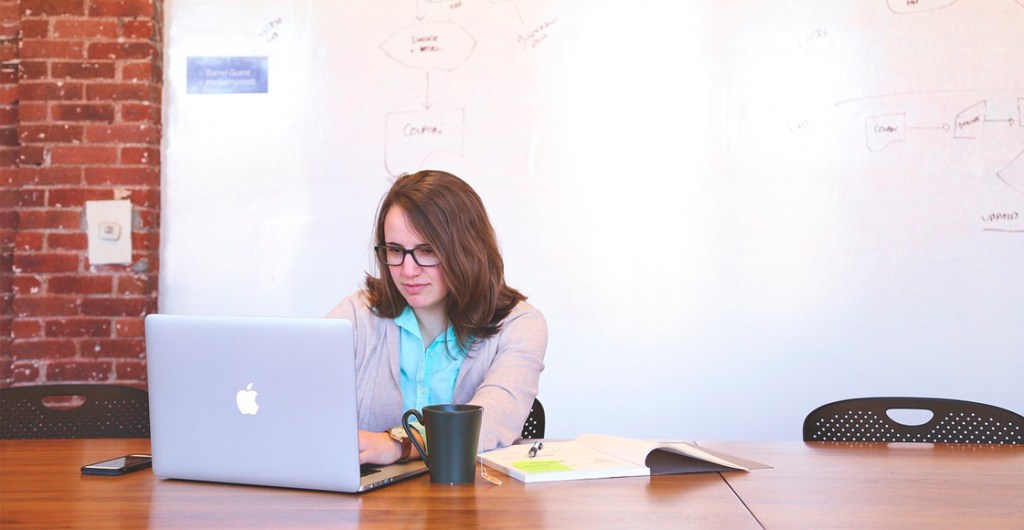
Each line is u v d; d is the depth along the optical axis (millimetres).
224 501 1321
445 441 1425
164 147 3336
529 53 3260
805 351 3193
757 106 3207
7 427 2096
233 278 3338
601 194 3248
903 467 1604
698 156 3227
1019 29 3113
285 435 1385
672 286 3234
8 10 3363
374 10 3295
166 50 3340
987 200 3133
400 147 3291
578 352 3254
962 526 1192
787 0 3193
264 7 3322
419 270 1835
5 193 3373
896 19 3156
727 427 3217
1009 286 3129
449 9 3275
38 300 3281
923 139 3152
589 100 3250
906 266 3164
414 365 1967
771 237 3205
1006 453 1764
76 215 3281
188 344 1432
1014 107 3119
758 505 1303
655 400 3236
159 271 3346
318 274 3316
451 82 3279
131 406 2135
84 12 3273
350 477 1352
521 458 1584
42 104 3283
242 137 3328
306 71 3312
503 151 3266
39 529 1162
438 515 1235
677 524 1193
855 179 3178
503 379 1807
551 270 3260
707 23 3223
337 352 1344
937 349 3152
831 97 3184
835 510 1275
